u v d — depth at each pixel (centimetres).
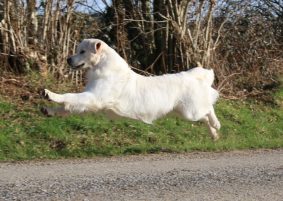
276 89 1691
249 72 1748
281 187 636
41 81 1361
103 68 851
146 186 626
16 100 1243
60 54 1448
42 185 623
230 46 1784
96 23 1630
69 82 1422
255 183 655
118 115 876
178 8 1573
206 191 606
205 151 979
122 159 872
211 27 1616
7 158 909
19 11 1412
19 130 1066
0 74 1353
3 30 1387
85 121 1146
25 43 1416
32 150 981
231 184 647
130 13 1661
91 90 841
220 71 1627
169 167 771
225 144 1028
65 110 820
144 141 1133
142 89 891
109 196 573
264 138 1218
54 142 1041
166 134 1186
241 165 794
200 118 977
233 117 1409
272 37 1906
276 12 2105
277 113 1538
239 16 1792
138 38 1708
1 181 650
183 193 594
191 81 960
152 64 1630
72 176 687
